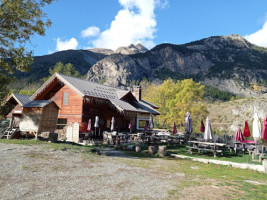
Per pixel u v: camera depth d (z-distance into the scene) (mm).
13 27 13016
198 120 37625
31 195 4523
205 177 7496
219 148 14789
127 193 5086
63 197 4512
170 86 44219
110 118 25172
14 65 14125
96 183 5801
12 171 6320
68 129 19641
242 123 75750
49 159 8469
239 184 6617
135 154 13008
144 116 29594
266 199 5129
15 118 21594
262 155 11047
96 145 17203
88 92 21766
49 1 13617
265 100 85750
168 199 4809
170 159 11812
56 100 23719
